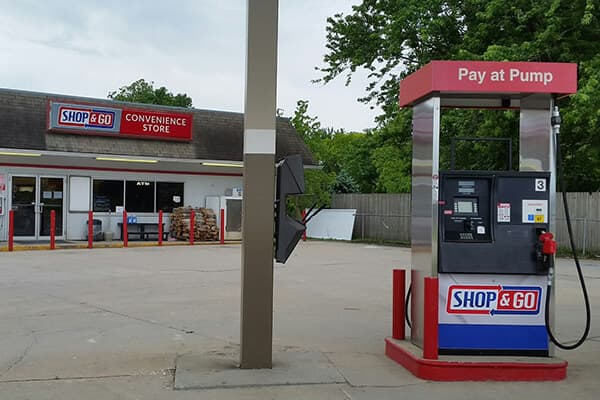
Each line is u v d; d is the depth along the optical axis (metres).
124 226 20.89
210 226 23.55
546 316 5.88
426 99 6.09
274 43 6.03
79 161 22.23
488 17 19.17
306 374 5.79
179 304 9.84
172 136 22.89
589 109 16.36
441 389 5.46
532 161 6.29
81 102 21.91
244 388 5.46
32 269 14.30
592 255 19.69
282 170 6.12
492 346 5.95
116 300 10.19
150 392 5.37
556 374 5.73
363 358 6.54
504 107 6.73
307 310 9.46
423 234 6.14
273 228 6.02
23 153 19.84
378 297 10.78
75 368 6.11
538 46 18.55
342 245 23.70
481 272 5.88
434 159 5.88
